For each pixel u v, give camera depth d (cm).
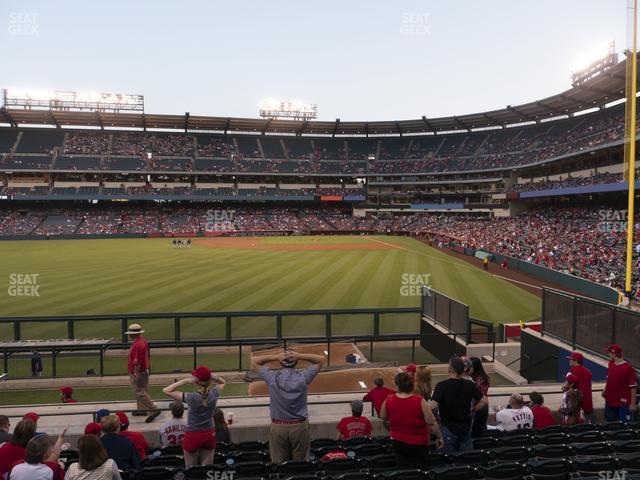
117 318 1672
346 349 1655
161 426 776
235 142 9175
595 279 2861
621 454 592
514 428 771
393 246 5841
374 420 835
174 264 3950
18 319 1630
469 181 7975
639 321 1093
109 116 8112
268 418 856
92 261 4153
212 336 1942
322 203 9325
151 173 8106
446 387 606
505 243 4725
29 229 7056
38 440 480
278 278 3209
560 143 6538
